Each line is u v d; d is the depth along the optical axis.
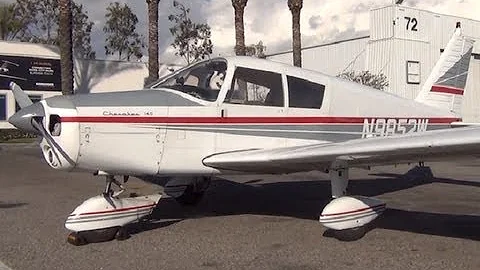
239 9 18.91
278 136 6.11
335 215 5.14
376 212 5.47
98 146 4.99
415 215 6.39
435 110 7.80
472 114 28.02
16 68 25.36
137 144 5.22
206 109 5.65
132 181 8.90
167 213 6.61
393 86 24.16
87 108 4.94
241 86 5.93
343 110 6.60
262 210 6.81
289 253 4.71
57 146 4.87
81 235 5.05
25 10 38.72
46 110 4.83
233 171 5.89
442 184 9.34
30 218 6.33
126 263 4.39
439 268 4.21
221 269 4.22
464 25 26.47
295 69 6.39
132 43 41.12
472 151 4.35
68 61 18.20
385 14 24.42
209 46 34.78
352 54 27.42
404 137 4.54
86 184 9.46
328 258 4.54
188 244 5.05
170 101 5.48
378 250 4.80
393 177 10.45
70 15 18.23
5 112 25.05
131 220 5.37
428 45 25.09
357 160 5.04
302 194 8.17
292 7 19.86
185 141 5.52
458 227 5.71
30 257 4.59
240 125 5.86
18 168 12.23
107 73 28.98
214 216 6.42
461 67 8.41
